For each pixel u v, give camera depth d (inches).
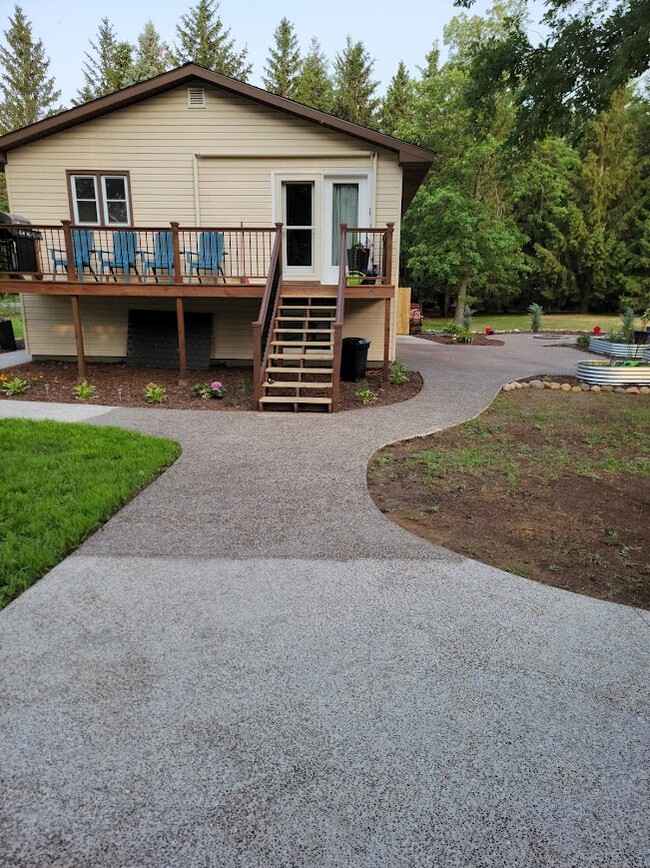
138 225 423.8
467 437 266.1
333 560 142.5
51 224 426.0
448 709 92.6
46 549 141.9
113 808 74.0
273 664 103.1
